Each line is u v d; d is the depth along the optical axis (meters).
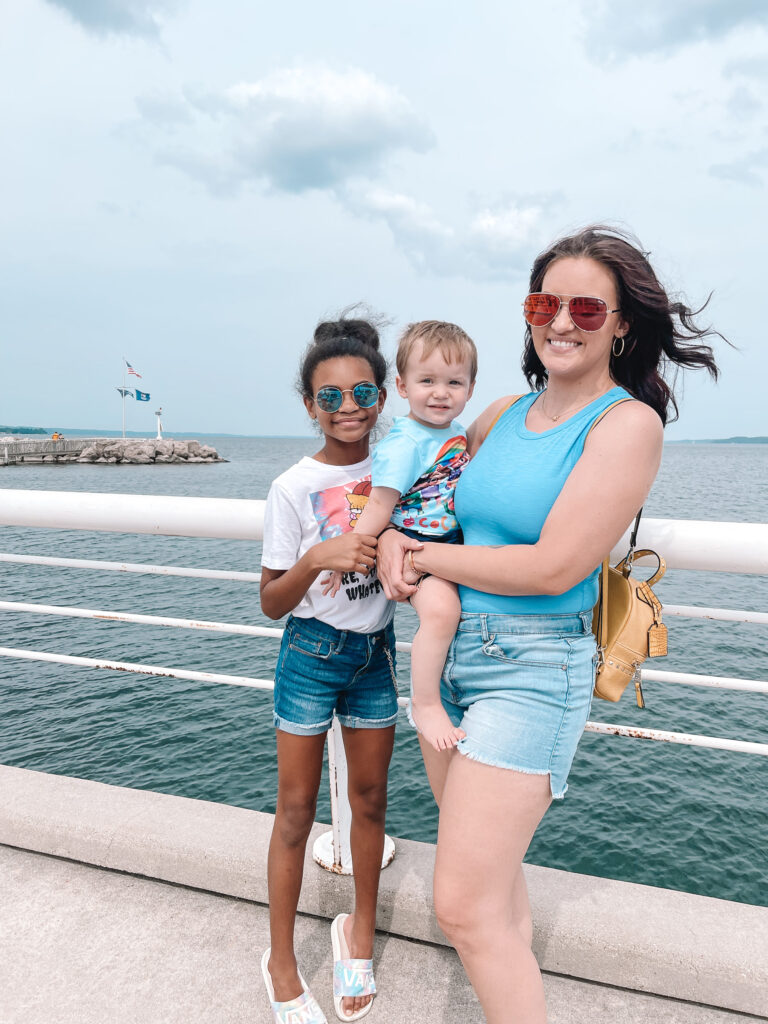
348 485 1.66
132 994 1.76
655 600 1.46
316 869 2.01
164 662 14.34
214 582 22.75
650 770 9.53
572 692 1.34
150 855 2.13
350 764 1.74
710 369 1.55
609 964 1.76
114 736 10.80
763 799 8.77
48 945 1.91
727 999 1.69
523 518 1.35
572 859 7.68
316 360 1.61
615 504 1.23
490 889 1.29
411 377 1.60
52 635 16.36
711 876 7.37
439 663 1.44
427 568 1.43
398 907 1.92
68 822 2.21
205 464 96.31
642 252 1.44
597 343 1.37
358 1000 1.68
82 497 2.18
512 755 1.29
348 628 1.62
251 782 9.33
